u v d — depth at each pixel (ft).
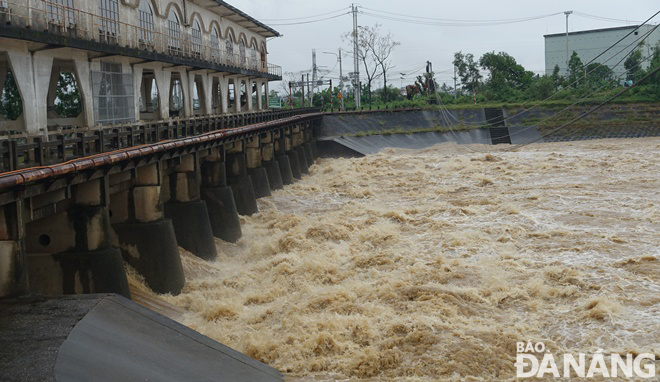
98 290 69.26
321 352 63.36
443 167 191.93
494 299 73.97
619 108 276.21
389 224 117.29
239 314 75.97
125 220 86.02
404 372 58.49
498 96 329.31
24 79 79.66
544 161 191.72
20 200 55.21
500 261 88.69
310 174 213.66
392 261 92.58
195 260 99.66
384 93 359.25
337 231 111.96
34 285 69.72
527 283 79.10
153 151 81.10
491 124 277.03
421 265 88.28
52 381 38.19
